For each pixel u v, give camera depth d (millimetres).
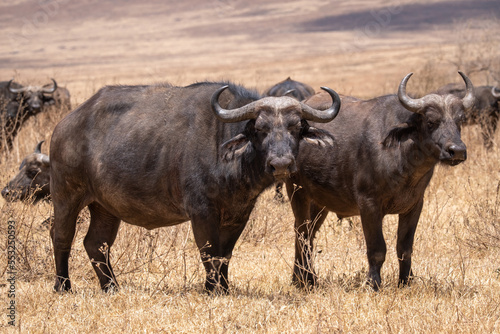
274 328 23797
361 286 28078
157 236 34344
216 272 27531
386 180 28328
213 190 26891
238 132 26938
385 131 28641
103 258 30172
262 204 40812
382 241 28875
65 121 30000
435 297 27203
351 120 29984
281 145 25031
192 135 27344
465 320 23672
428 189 45062
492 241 34781
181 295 27359
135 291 27984
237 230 28297
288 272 32812
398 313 24891
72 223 30125
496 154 55031
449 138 26625
